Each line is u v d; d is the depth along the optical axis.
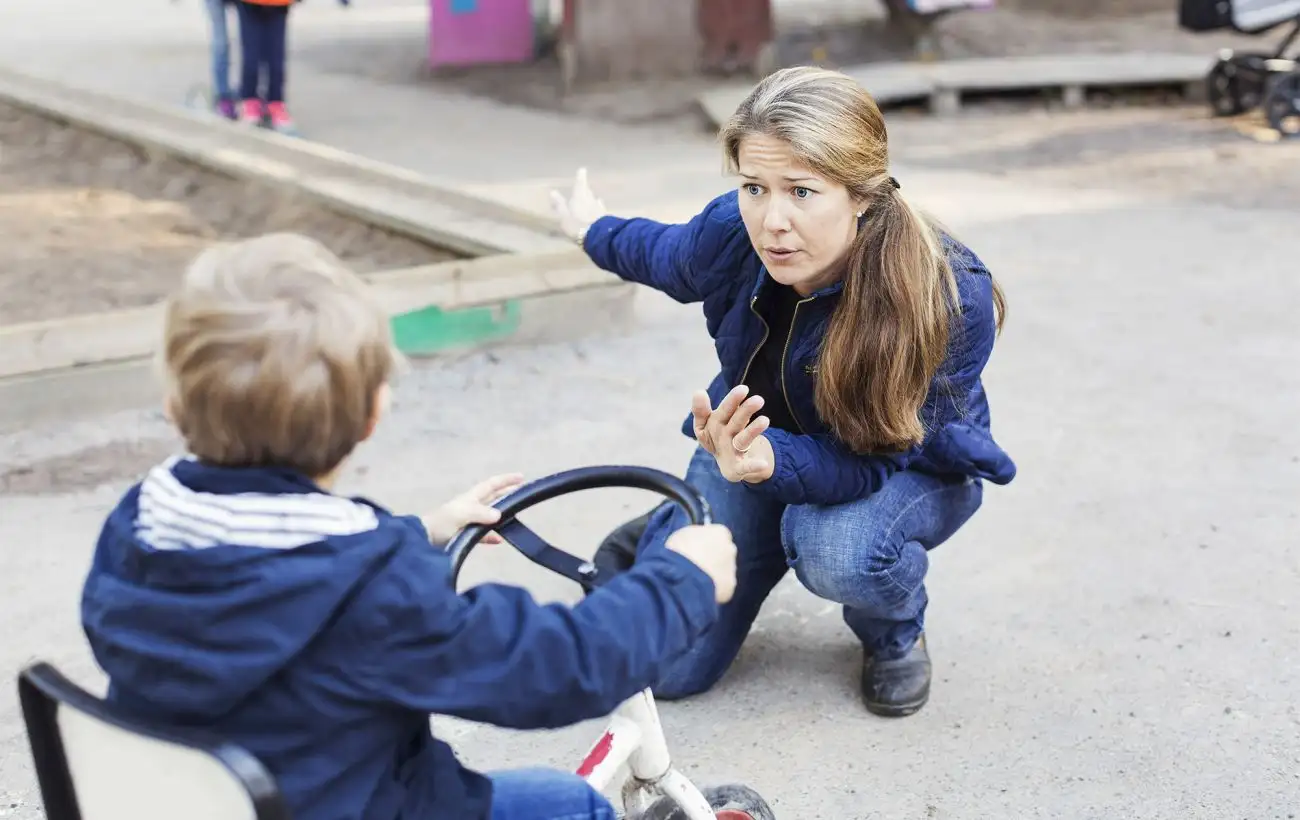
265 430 1.59
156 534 1.57
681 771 2.97
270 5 8.80
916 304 2.53
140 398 4.77
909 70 10.26
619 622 1.71
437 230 6.12
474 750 3.09
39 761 1.68
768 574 3.15
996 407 4.79
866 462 2.78
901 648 3.16
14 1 15.91
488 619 1.65
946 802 2.87
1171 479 4.26
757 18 11.06
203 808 1.57
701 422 2.40
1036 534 3.95
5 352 4.58
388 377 1.69
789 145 2.43
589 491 4.28
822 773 2.97
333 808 1.63
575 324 5.46
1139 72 10.18
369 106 10.42
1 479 4.28
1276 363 5.13
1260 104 9.43
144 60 12.01
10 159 7.89
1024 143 9.08
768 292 2.72
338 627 1.58
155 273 6.05
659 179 8.08
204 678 1.54
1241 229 6.93
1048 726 3.11
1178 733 3.07
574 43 10.88
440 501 4.17
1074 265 6.34
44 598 3.67
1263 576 3.70
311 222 6.65
